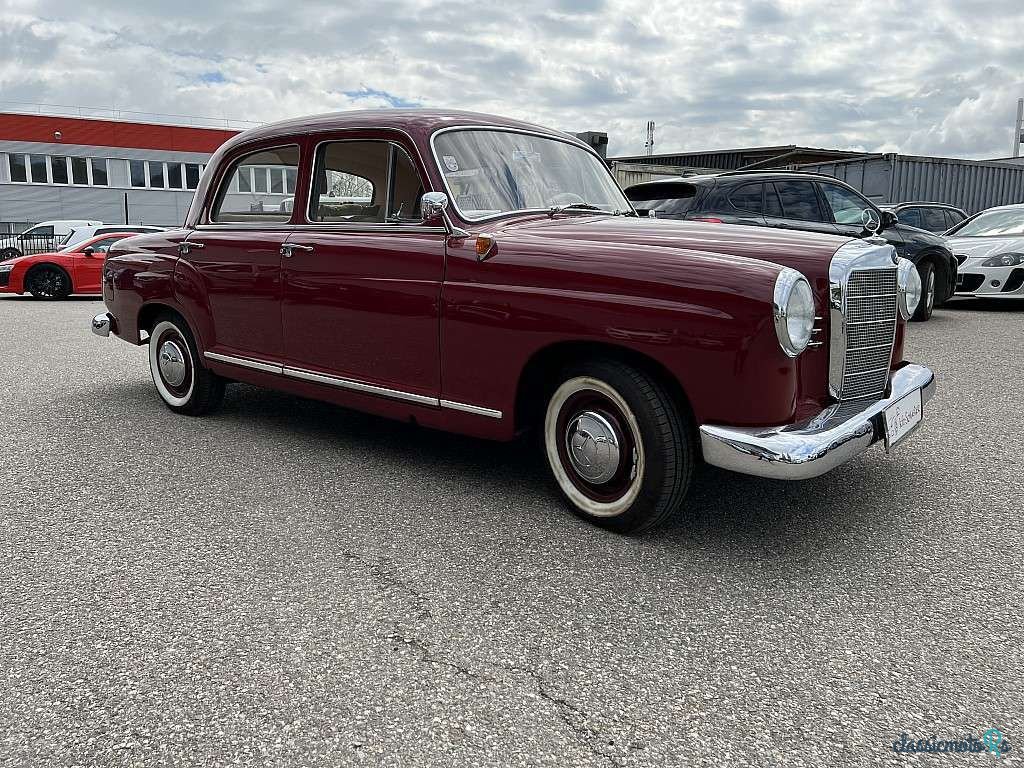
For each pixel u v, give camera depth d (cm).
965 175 1884
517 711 213
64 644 243
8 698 217
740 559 306
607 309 306
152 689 221
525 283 330
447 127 390
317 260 408
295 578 288
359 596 275
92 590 277
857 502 367
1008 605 271
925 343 802
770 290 279
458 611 266
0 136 3044
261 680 225
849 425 300
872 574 294
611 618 262
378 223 393
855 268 316
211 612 263
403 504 361
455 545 318
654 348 296
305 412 534
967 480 396
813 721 209
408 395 379
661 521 320
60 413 529
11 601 269
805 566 301
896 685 225
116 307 545
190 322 489
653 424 303
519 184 404
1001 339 828
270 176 445
